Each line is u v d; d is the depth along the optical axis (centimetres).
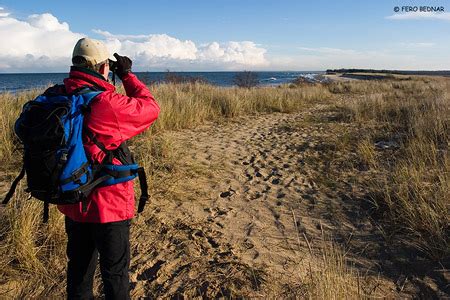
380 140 784
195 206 467
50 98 202
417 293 302
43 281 304
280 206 474
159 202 466
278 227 418
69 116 192
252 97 1434
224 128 984
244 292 297
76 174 191
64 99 197
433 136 715
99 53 213
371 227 411
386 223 414
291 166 635
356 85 2505
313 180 561
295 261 346
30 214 348
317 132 923
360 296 282
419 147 622
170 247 368
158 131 865
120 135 203
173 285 310
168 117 930
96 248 238
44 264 322
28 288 291
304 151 734
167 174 554
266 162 663
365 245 376
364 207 459
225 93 1398
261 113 1277
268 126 1033
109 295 215
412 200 439
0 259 313
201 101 1189
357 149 707
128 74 232
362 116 1100
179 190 505
